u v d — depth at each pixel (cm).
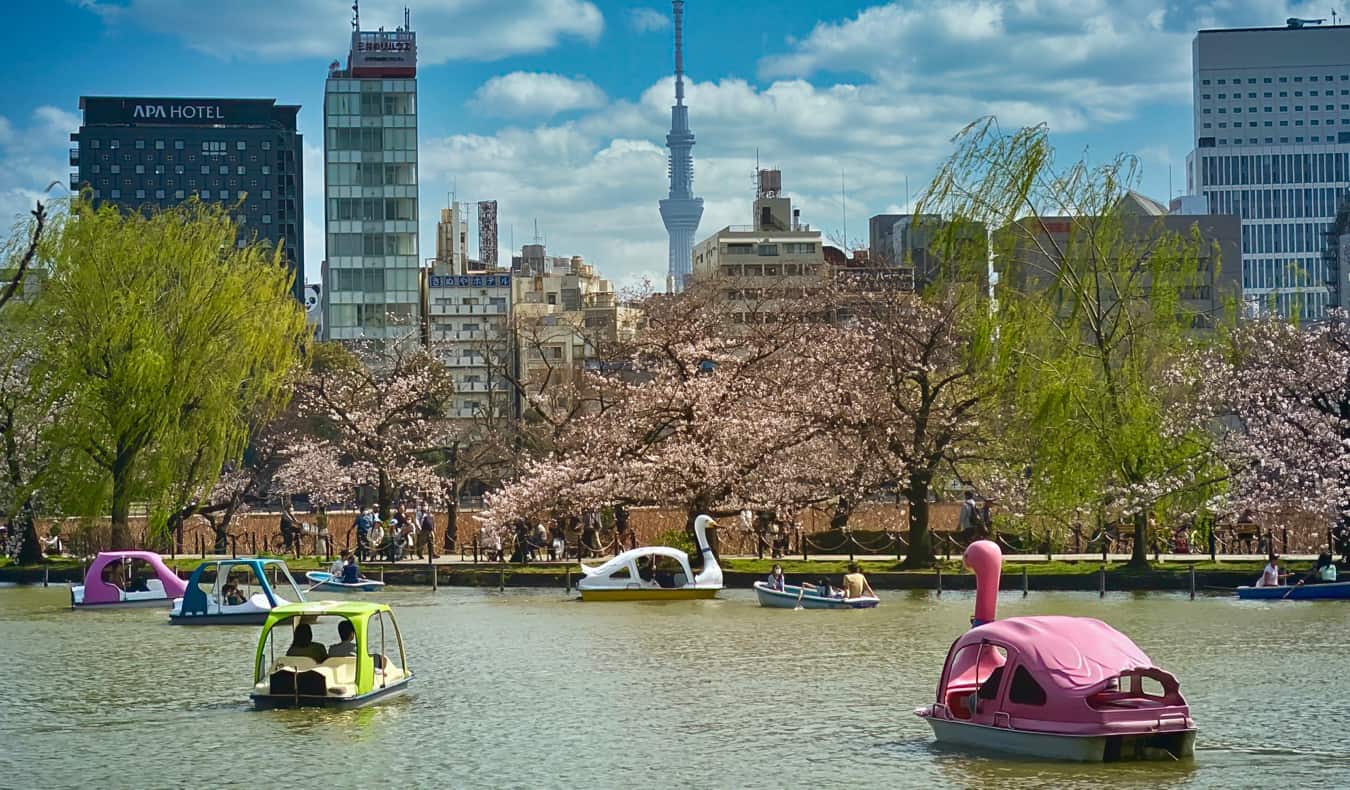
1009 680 3072
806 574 6512
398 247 18688
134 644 5028
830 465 7038
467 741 3341
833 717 3553
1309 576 5903
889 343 6900
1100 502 6244
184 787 2948
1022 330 6303
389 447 8700
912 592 6259
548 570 6950
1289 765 2956
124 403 7038
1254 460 6372
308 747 3288
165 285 7350
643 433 7288
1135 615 5272
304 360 8338
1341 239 19712
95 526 7344
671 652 4656
